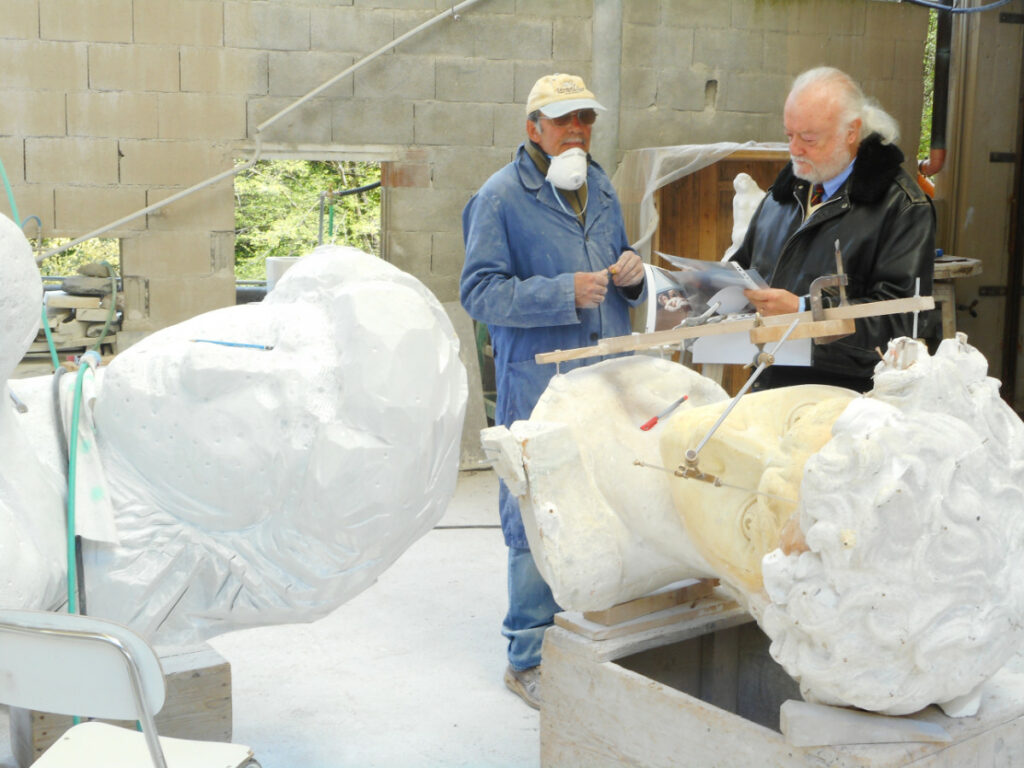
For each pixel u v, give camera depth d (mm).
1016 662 2570
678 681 2547
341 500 1990
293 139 5570
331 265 2166
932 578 1751
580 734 2342
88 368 2166
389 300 2070
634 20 5934
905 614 1753
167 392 2039
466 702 3043
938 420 1816
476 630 3574
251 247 12891
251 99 5480
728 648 2598
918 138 6492
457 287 5934
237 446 2014
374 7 5555
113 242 9812
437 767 2676
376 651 3398
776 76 6188
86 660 1675
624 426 2402
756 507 2010
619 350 2379
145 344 2160
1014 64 6355
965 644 1780
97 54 5230
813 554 1784
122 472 2078
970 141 6371
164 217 5453
